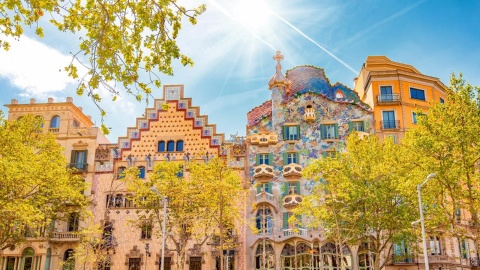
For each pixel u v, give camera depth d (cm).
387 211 4147
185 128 6053
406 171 4038
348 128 5912
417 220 3612
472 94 3919
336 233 4369
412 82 6106
